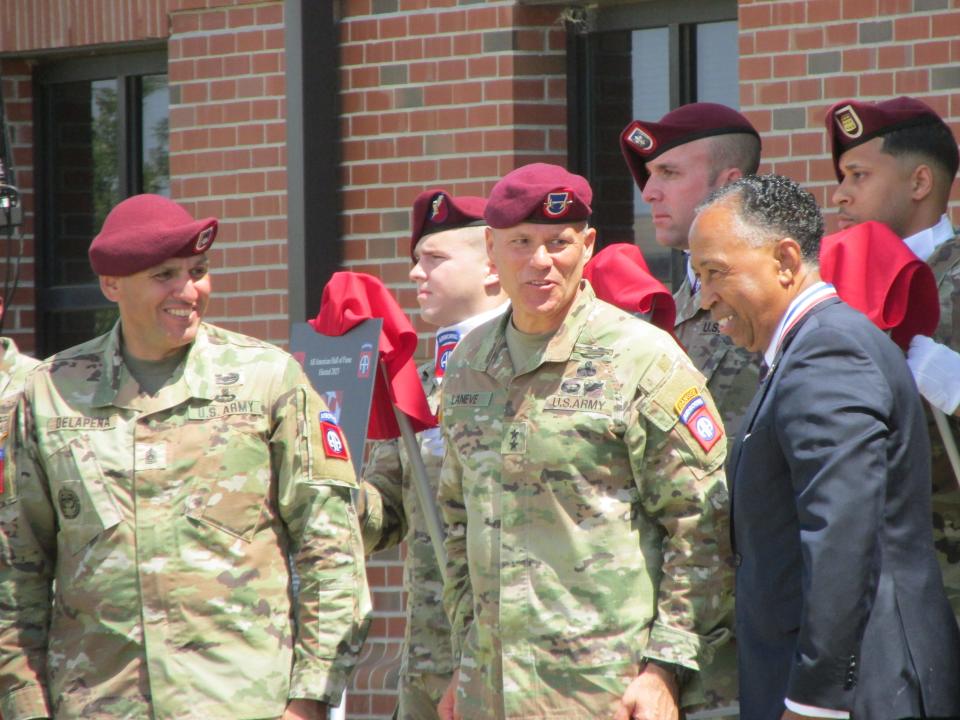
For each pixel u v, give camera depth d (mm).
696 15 17875
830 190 16422
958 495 10938
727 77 17844
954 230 11836
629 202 18391
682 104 18016
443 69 18531
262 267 19469
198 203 19875
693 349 11852
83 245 21656
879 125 11633
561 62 18406
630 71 18297
